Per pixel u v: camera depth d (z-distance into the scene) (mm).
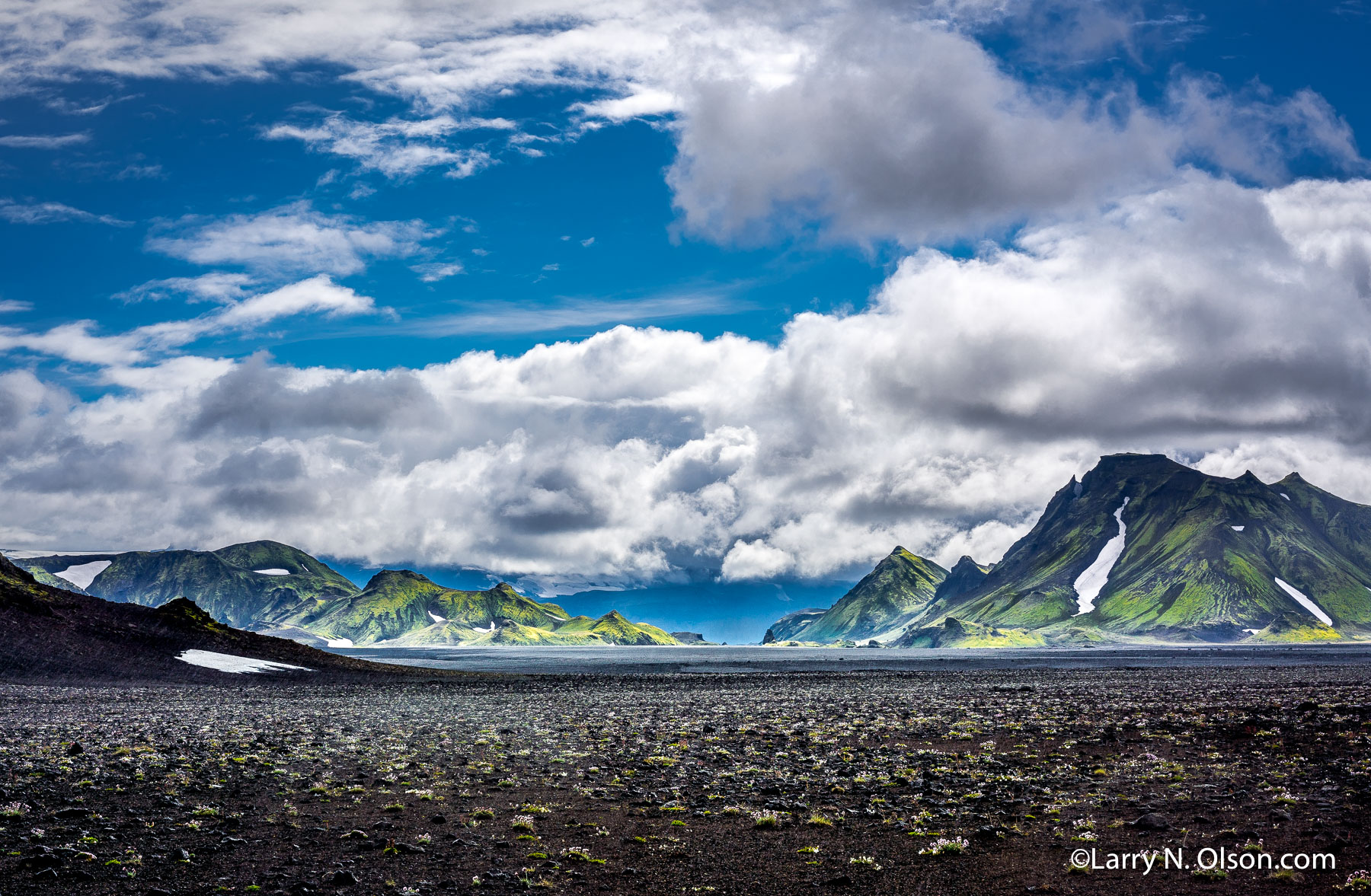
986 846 28156
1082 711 63156
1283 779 35812
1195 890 23609
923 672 141375
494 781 39594
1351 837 27203
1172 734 49438
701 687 105625
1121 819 30656
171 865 26781
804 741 51406
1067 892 23875
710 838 29922
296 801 35562
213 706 79812
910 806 33500
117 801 34844
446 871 26594
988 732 53156
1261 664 170875
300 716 69875
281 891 24688
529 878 25812
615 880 25859
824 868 26594
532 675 135375
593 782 39375
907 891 24516
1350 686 86438
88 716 68750
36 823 31031
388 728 60594
